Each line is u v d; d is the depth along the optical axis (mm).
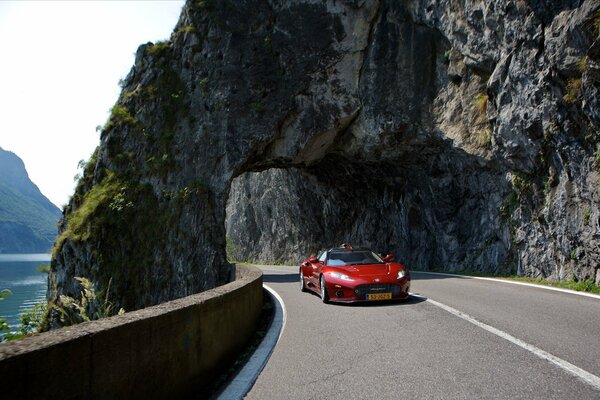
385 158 26578
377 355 5176
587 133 12445
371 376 4398
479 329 6301
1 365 1870
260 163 29469
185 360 3713
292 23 27766
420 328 6594
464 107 20719
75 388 2293
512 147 16359
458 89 21172
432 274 18641
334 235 39312
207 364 4297
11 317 25172
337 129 27203
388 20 24875
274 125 27297
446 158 22672
